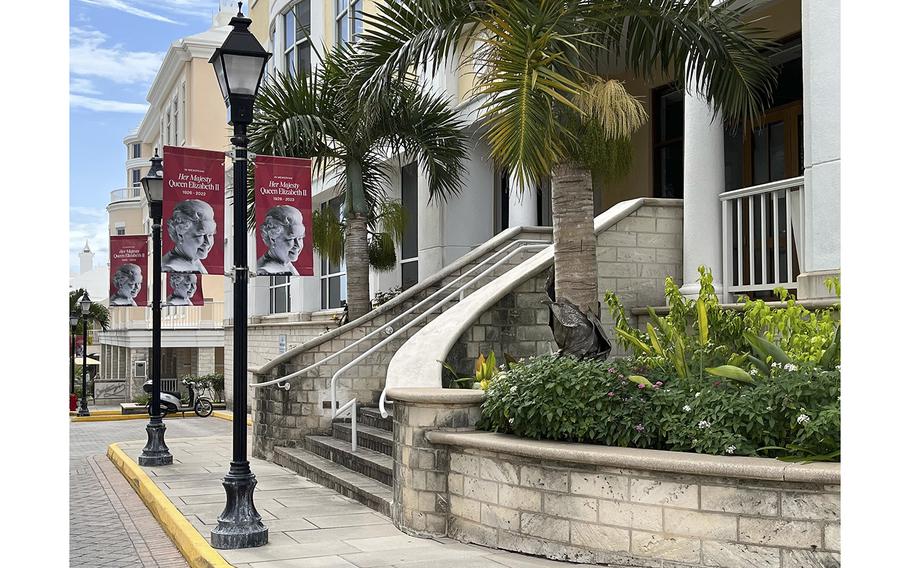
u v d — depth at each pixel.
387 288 19.05
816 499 5.32
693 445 6.09
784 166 12.14
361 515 8.55
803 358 6.75
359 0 20.20
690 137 10.23
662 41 8.52
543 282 10.66
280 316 24.47
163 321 37.06
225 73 7.70
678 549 5.80
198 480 11.26
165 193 9.90
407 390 7.89
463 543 7.21
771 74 8.95
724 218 10.04
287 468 12.08
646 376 6.82
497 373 8.88
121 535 8.63
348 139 14.52
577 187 8.03
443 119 14.62
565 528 6.40
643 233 10.70
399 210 16.09
